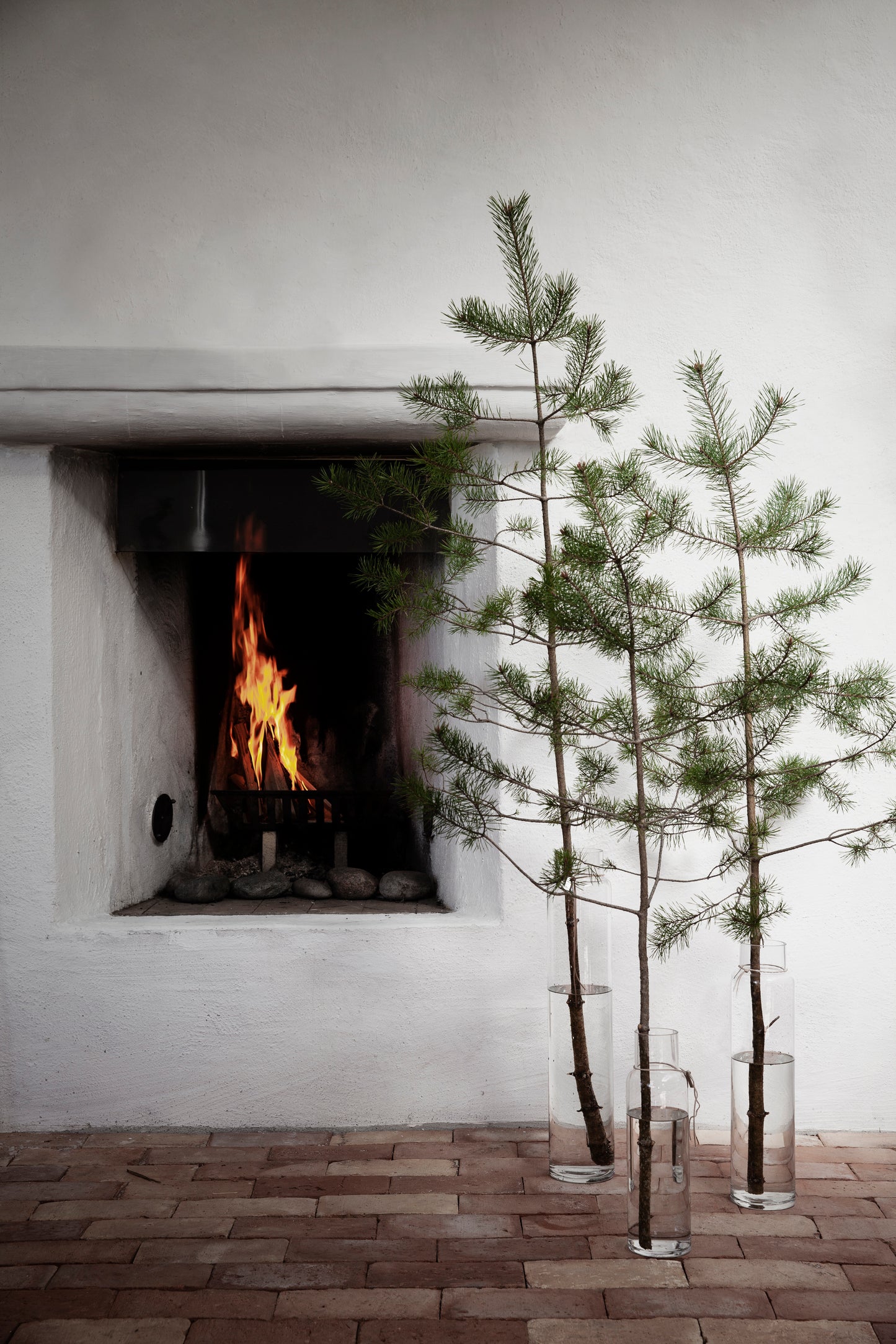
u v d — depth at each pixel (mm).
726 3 2541
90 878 2709
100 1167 2348
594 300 2543
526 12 2537
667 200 2543
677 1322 1764
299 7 2541
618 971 2559
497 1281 1889
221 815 3258
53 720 2551
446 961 2539
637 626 2158
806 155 2539
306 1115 2547
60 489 2592
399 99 2539
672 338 2543
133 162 2543
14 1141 2494
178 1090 2547
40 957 2547
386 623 2314
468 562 2234
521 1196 2195
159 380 2482
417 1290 1860
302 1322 1771
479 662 2596
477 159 2539
